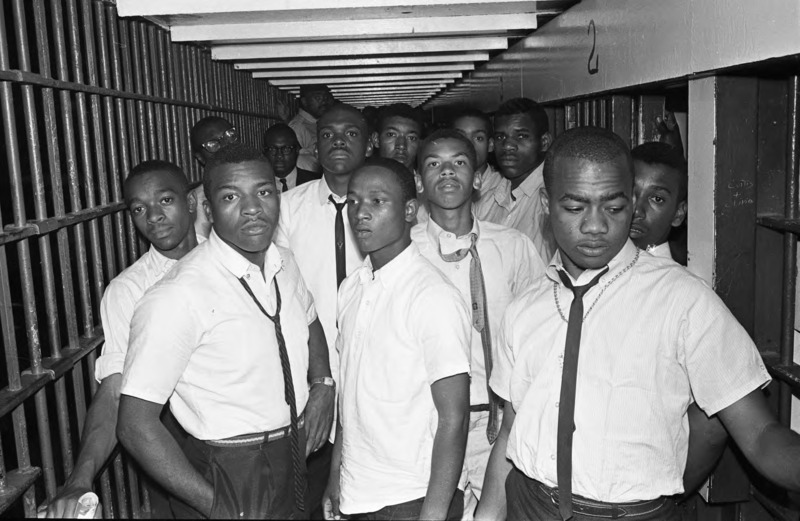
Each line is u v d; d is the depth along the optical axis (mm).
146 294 1901
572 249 1677
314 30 4160
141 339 1838
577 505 1652
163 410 2293
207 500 1871
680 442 1684
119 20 3244
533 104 3611
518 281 2652
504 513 1955
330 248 2986
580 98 3760
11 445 2951
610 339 1670
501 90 5957
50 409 3244
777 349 2318
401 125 3678
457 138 2496
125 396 1825
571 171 1634
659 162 2189
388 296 1998
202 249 2004
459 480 2031
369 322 2016
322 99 7152
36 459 2918
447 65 6293
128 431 1815
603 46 3314
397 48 5008
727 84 2230
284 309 2078
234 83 5949
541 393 1748
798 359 2246
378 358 1986
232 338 1909
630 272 1706
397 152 3688
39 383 2139
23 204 2143
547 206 1782
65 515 1796
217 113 5238
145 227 2342
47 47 2348
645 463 1627
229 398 1913
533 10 4051
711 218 2293
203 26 4035
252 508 1894
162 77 3906
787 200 2186
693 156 2408
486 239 2621
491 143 3857
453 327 1913
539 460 1721
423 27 4211
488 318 2574
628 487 1621
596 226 1627
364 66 6289
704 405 1646
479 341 2506
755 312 2312
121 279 2342
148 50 3695
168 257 2408
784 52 1822
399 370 1960
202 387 1915
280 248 2227
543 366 1755
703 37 2287
